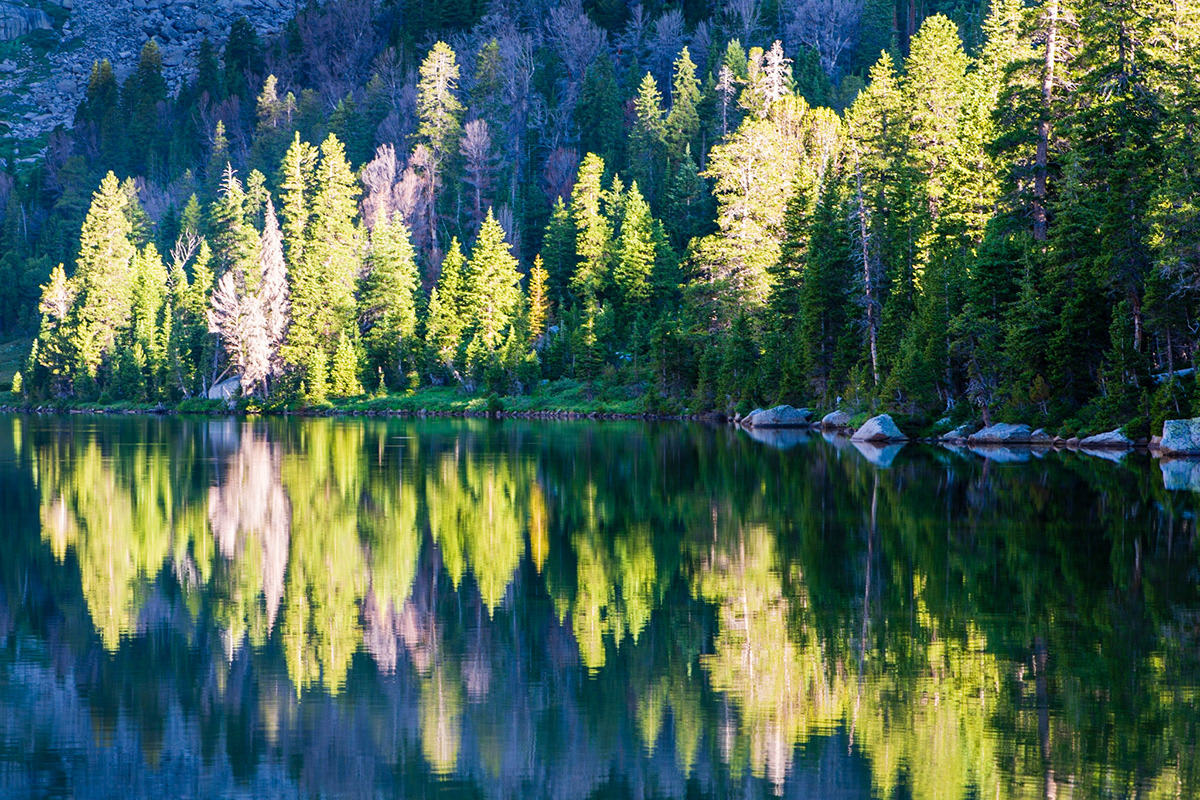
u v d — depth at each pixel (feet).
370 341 407.64
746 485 131.85
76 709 52.01
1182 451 160.45
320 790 43.45
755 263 326.85
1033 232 220.43
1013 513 105.50
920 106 304.09
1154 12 218.79
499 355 366.84
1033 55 286.25
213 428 283.59
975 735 47.24
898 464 155.22
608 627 65.10
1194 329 175.11
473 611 69.21
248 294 421.59
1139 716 49.29
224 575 80.59
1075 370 193.47
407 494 126.52
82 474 151.74
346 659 59.26
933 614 67.15
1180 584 74.64
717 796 41.86
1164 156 185.37
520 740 47.78
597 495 123.75
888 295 253.44
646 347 364.79
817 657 58.59
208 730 49.34
